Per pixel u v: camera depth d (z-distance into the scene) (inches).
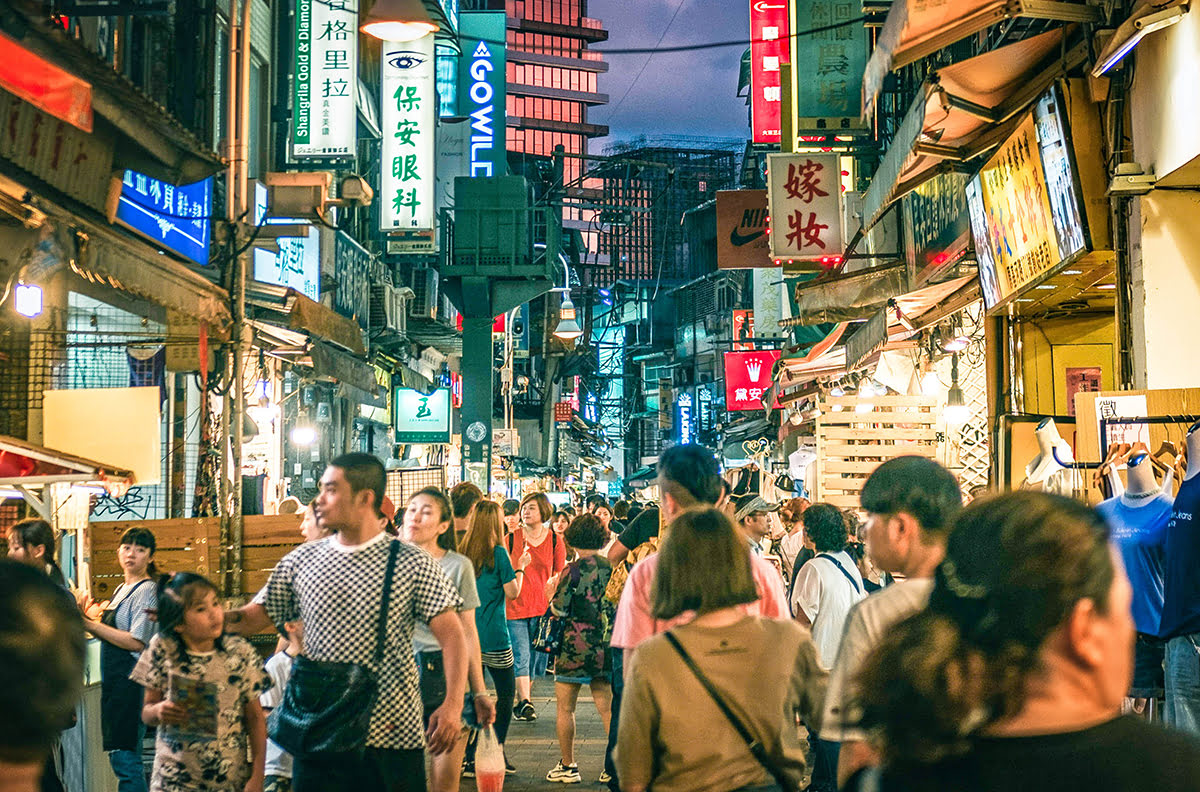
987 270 389.1
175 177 321.1
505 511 561.9
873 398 482.0
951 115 322.7
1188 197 266.1
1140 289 269.9
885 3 505.0
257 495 562.6
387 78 767.7
